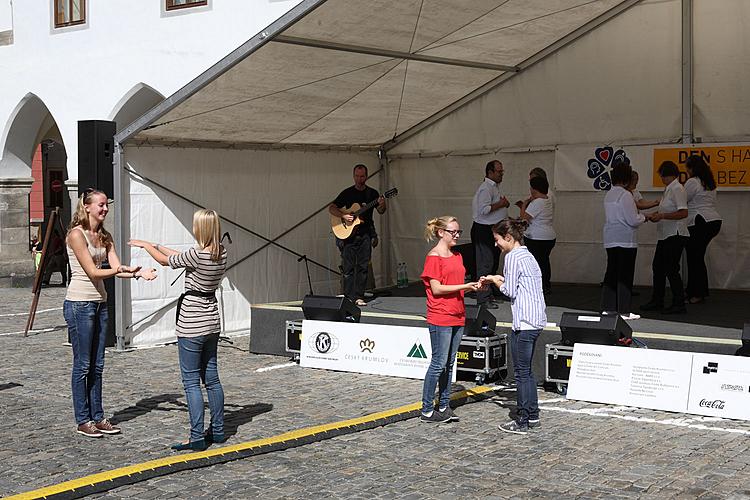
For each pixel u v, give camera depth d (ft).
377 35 34.94
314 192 46.62
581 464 21.42
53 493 18.93
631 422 25.58
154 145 38.75
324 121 43.01
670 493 19.22
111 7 58.39
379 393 29.35
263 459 22.07
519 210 46.80
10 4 64.03
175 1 55.88
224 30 54.03
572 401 28.32
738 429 24.79
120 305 37.83
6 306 54.39
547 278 41.19
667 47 42.52
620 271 33.37
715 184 38.73
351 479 20.40
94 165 37.65
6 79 64.03
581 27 44.11
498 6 35.96
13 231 65.57
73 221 23.53
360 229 39.45
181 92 34.55
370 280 47.75
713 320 33.27
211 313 22.47
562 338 29.19
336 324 33.47
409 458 22.07
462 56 41.32
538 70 45.65
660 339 28.63
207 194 41.06
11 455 22.30
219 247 22.54
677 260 35.04
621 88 43.75
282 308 36.40
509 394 29.43
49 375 32.68
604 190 44.55
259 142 43.19
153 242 38.86
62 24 60.95
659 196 43.42
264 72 34.65
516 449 22.79
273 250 44.47
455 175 48.57
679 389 26.78
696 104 42.16
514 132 46.65
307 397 28.86
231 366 34.32
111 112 58.75
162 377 32.32
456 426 25.23
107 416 26.37
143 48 57.11
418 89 43.37
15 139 64.90
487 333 30.73
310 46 33.65
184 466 21.09
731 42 41.19
